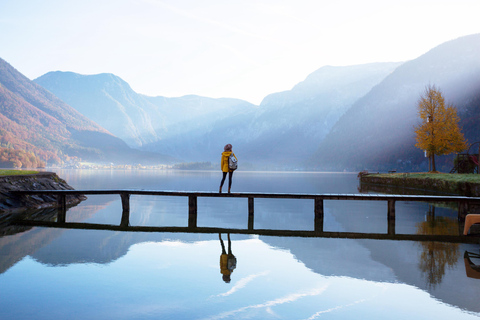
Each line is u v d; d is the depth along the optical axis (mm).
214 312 4359
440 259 7281
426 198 13977
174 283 5480
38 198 18172
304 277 5891
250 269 6359
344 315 4316
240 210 17328
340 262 6949
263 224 12688
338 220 13922
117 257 7207
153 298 4820
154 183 48312
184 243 8852
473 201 13586
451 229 11617
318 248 8344
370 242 9188
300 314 4328
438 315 4363
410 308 4574
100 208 17641
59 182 23375
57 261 6812
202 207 18688
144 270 6215
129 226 11859
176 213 15930
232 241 9219
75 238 9359
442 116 43125
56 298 4789
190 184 45781
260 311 4402
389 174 51438
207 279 5707
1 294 4934
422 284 5578
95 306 4516
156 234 10227
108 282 5512
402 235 10383
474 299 4914
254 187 39312
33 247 8117
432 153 44000
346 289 5305
